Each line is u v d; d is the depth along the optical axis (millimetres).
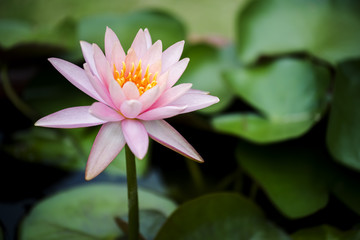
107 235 854
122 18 1042
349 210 898
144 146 756
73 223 862
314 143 923
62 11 1228
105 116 760
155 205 889
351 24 1014
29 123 989
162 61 804
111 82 752
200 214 824
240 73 986
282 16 1033
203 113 979
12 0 1234
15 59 988
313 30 1018
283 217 902
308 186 882
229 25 1213
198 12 1257
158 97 770
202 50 1030
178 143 773
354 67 912
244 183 946
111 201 885
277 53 1014
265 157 914
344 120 885
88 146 949
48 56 997
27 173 941
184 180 949
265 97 958
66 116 770
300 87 960
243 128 925
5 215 897
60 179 938
